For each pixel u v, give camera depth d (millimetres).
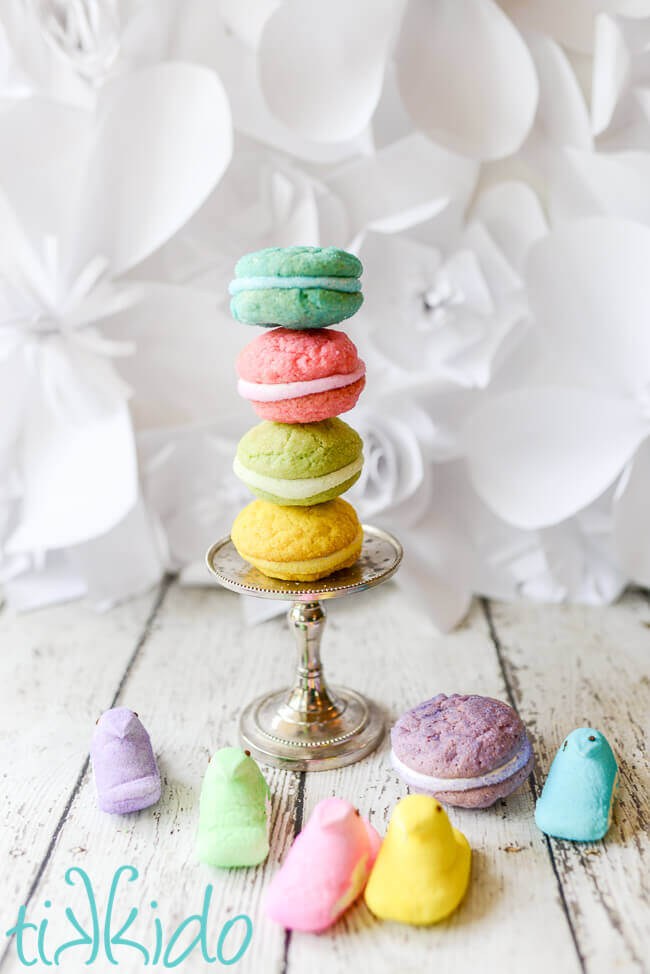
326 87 614
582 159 634
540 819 476
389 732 555
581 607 694
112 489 663
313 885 433
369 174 652
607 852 467
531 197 652
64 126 628
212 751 543
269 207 660
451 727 499
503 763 488
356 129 617
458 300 652
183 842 481
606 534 703
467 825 485
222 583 520
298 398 491
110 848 478
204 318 673
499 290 665
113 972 420
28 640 665
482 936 430
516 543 705
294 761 527
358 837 445
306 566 510
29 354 656
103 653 644
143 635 666
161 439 695
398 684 600
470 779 483
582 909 440
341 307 483
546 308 645
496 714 505
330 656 632
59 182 638
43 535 669
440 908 432
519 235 665
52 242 634
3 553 711
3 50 628
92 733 560
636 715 562
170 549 733
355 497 677
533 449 667
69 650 649
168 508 723
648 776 512
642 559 682
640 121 635
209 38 638
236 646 648
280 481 502
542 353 681
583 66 634
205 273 671
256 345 499
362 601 706
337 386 492
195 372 695
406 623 674
